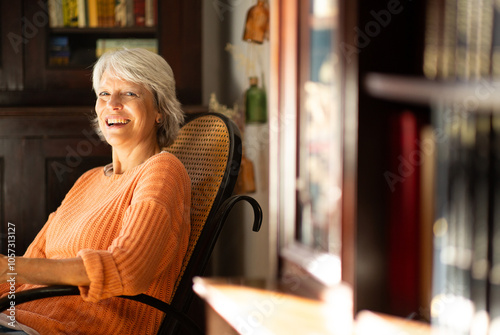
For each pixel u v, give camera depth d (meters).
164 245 1.61
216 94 3.12
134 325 1.70
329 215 2.86
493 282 1.78
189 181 1.77
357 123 2.21
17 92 2.83
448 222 1.94
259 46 3.03
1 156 2.66
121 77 1.79
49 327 1.64
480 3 1.72
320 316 2.57
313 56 2.97
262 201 3.12
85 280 1.48
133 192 1.71
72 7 2.86
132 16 2.90
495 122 1.73
